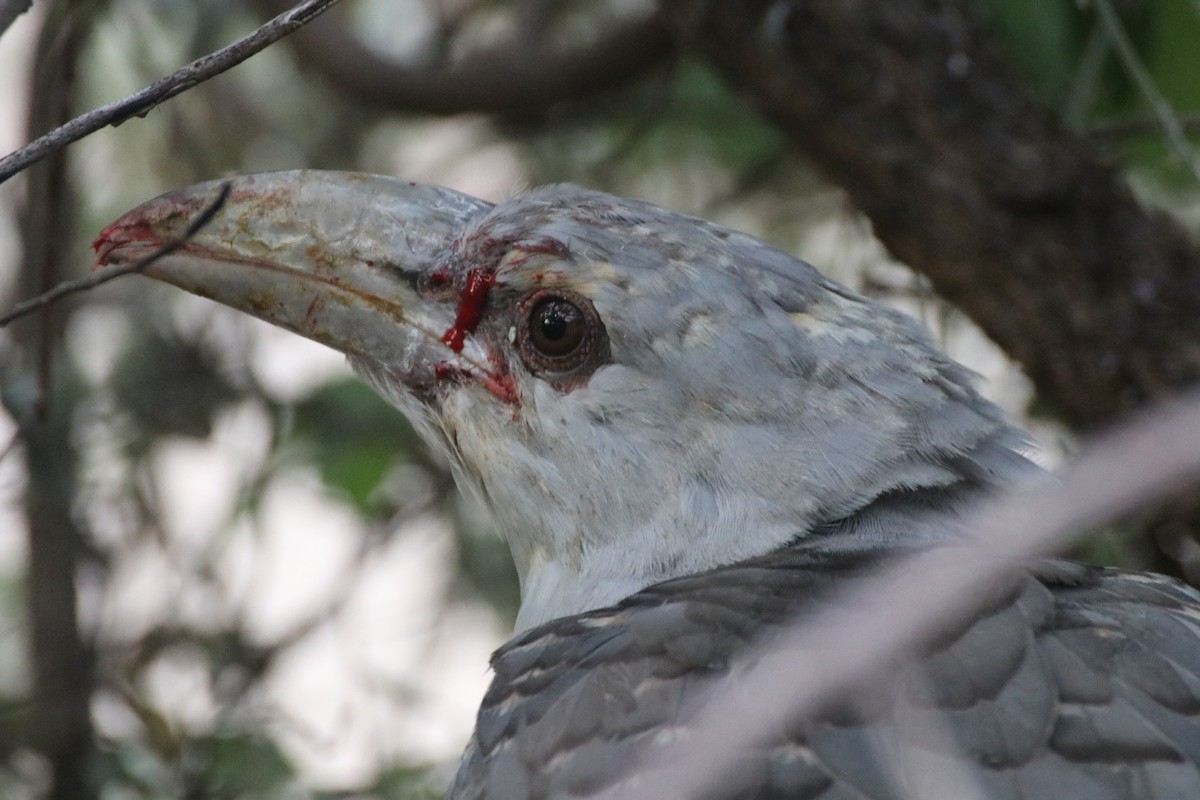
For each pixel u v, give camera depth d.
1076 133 11.63
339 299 9.35
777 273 8.80
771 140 14.17
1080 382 11.68
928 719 6.64
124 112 7.40
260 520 13.22
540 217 9.00
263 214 9.45
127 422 13.21
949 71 11.60
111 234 9.47
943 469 8.52
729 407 8.57
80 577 12.80
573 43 14.59
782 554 8.20
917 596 6.10
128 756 11.72
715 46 12.00
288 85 15.16
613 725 7.09
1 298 13.60
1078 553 11.43
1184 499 11.05
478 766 7.62
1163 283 11.48
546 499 8.93
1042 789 6.46
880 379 8.60
